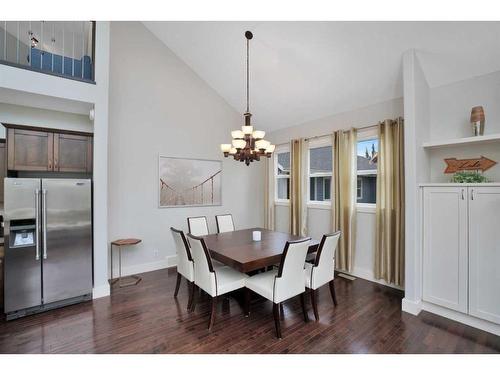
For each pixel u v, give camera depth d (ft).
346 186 13.02
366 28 9.20
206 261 8.16
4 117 10.46
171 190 14.62
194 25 12.41
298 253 7.93
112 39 12.63
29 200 8.93
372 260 12.38
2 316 8.84
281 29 10.66
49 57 10.53
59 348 7.11
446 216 8.70
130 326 8.22
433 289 9.02
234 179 17.47
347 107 13.23
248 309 8.91
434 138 10.11
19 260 8.77
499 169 8.62
